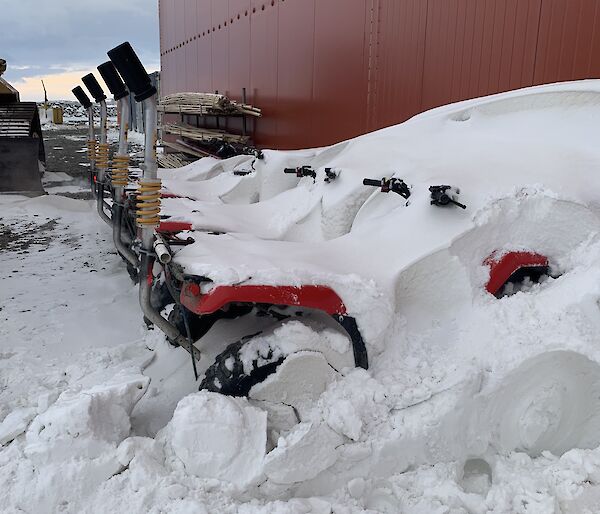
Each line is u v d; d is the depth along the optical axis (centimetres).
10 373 307
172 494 187
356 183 333
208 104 855
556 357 214
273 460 193
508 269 244
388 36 495
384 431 212
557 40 344
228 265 214
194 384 271
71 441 195
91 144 604
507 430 220
